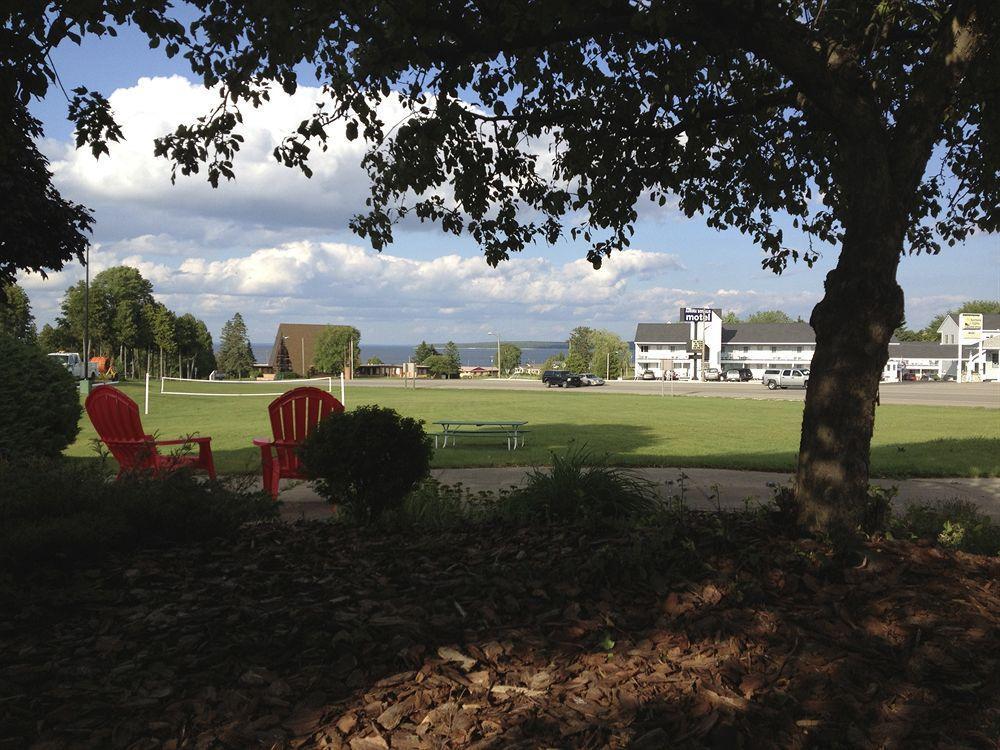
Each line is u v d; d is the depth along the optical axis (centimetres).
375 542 528
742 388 5866
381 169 682
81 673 299
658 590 362
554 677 287
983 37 432
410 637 321
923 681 279
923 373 9738
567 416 2556
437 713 262
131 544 492
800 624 323
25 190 1147
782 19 443
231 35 527
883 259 424
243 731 255
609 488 593
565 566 396
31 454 872
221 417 2595
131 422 837
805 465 440
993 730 248
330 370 11838
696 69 635
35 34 438
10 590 381
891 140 444
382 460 598
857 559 383
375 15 545
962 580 372
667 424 2200
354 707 269
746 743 241
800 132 671
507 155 679
